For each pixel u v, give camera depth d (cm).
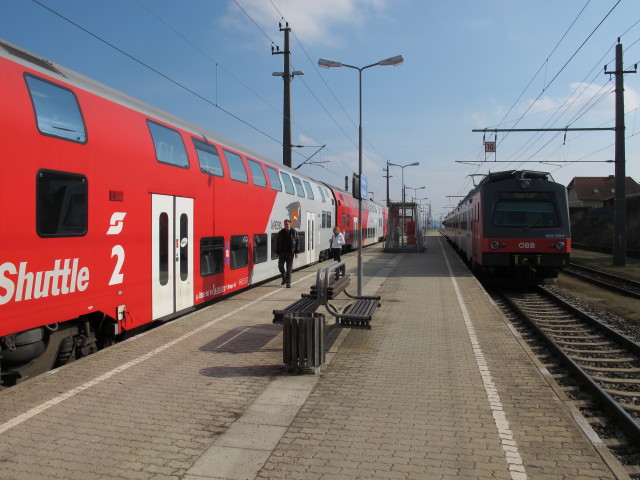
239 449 402
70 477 354
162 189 827
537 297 1441
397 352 705
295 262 1761
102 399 506
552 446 410
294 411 483
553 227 1457
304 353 594
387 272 1808
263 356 674
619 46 2141
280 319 705
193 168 951
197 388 545
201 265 986
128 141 730
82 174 623
